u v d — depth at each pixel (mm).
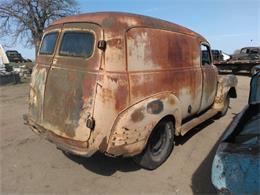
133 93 3918
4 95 11703
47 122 4273
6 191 3891
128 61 3908
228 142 2936
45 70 4398
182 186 4027
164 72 4492
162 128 4512
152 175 4344
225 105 7535
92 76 3764
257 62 19812
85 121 3754
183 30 5277
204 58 6152
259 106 3746
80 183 4113
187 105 5242
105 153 3730
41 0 22172
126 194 3830
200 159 4891
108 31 3814
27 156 4988
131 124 3807
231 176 2604
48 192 3881
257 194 2490
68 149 3875
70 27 4215
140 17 4270
